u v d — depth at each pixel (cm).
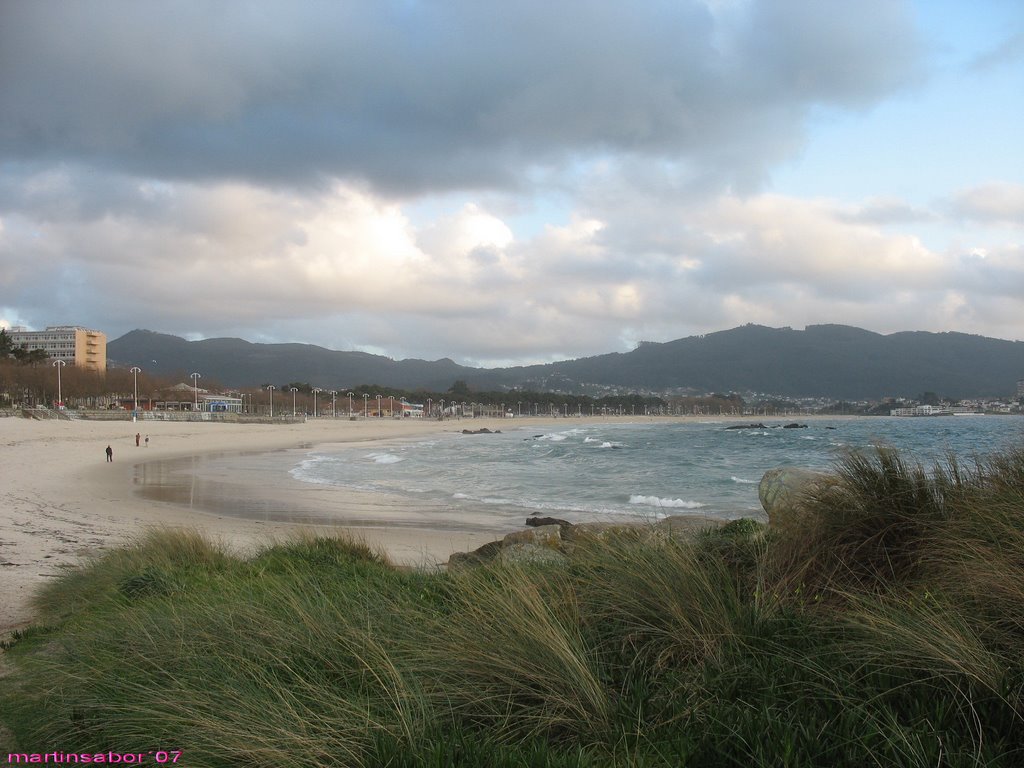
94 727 340
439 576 593
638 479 3177
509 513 2083
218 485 2956
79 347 17488
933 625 300
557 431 12300
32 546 1217
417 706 309
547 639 328
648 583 387
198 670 370
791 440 7275
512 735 289
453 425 15700
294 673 357
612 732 277
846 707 265
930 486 430
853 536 415
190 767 283
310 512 2102
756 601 359
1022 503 368
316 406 17575
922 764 229
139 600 596
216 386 16862
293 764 268
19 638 570
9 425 5772
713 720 266
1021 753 237
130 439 6225
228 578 671
